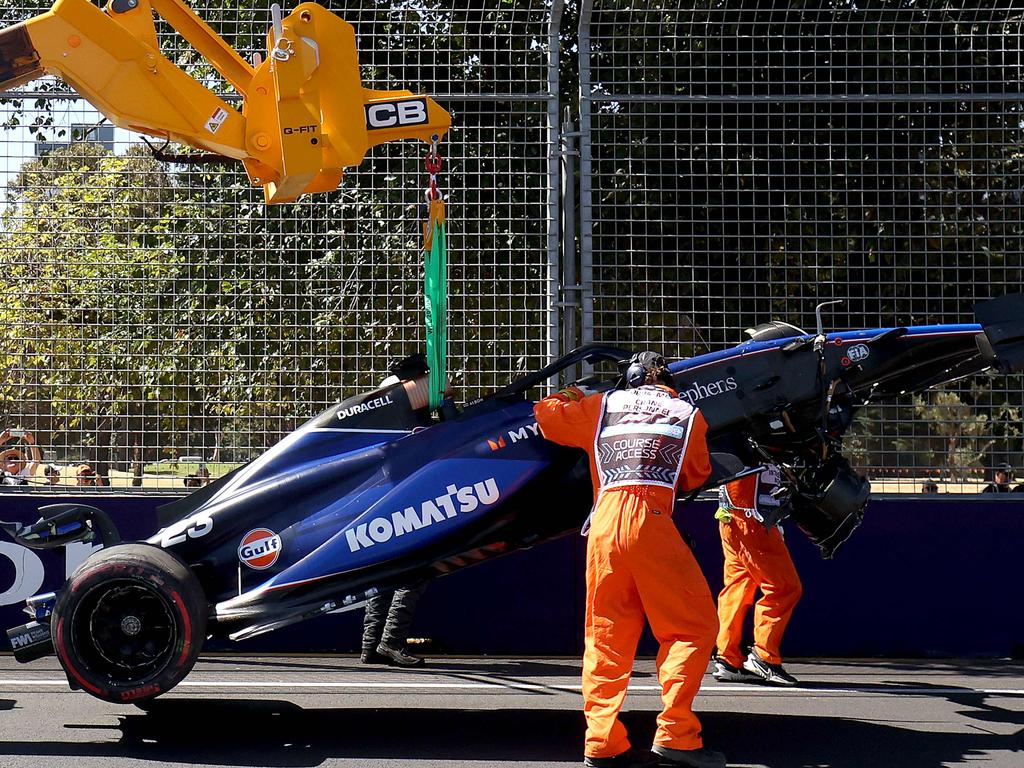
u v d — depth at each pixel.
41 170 7.12
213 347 7.16
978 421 7.23
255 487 5.39
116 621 5.00
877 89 7.20
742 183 7.57
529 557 6.88
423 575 5.29
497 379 7.16
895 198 7.59
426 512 5.25
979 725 5.34
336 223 7.38
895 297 7.05
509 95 7.02
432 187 5.53
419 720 5.37
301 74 5.14
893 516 6.88
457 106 7.30
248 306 7.16
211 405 7.14
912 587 6.85
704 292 7.49
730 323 7.48
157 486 7.09
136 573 4.89
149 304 7.18
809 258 7.59
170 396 7.13
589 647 4.60
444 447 5.38
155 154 5.51
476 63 7.33
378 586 5.25
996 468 7.14
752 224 7.14
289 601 5.20
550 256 7.01
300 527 5.31
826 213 7.60
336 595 5.23
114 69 5.18
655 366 4.97
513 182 7.30
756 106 7.59
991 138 7.54
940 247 7.34
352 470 5.39
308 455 5.45
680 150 7.53
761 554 6.08
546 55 7.23
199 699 5.73
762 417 5.75
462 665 6.57
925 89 7.13
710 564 6.88
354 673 6.35
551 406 4.94
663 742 4.48
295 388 7.14
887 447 7.25
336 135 5.30
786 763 4.75
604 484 4.68
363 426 5.48
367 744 4.97
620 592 4.57
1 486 6.96
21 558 6.75
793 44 7.67
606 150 7.50
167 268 7.18
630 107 7.23
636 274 7.45
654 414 4.73
